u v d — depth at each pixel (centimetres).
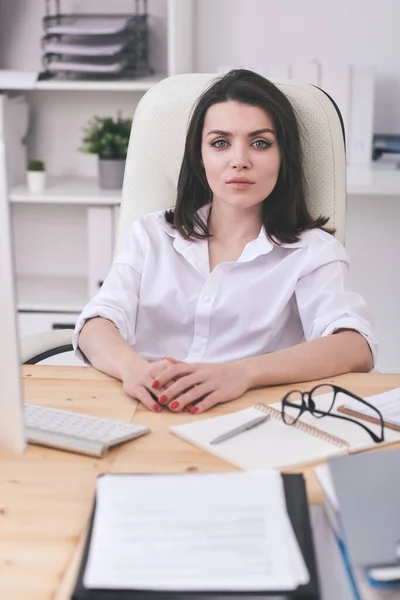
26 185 281
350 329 146
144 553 79
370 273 286
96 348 142
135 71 278
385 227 282
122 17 271
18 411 88
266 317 160
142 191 175
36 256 308
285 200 162
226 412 119
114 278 165
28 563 80
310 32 279
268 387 129
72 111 294
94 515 86
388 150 268
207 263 164
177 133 171
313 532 86
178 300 163
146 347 165
